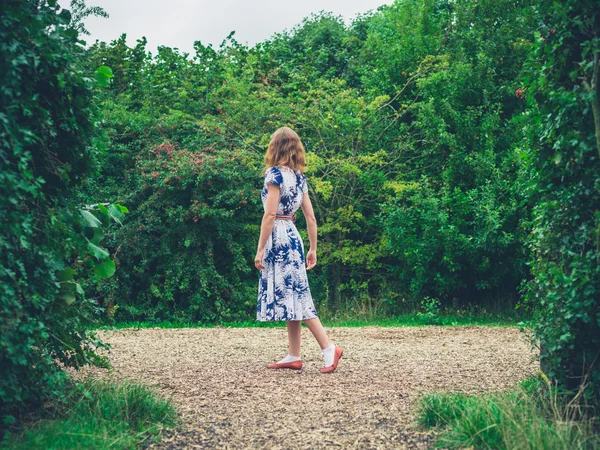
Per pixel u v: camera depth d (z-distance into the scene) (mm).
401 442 3082
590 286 3137
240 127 13039
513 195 10648
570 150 3363
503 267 11234
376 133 12875
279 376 4676
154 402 3523
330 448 3020
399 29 14227
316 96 13555
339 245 12312
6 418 2912
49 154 3312
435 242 11016
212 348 6504
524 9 12055
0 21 2846
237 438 3164
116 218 4062
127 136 12844
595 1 3148
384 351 6246
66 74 3264
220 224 11734
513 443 2738
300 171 5086
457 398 3504
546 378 3574
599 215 3119
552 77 3467
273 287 4863
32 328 2938
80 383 3684
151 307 11750
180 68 15031
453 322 10430
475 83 12320
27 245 2852
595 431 3021
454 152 11641
